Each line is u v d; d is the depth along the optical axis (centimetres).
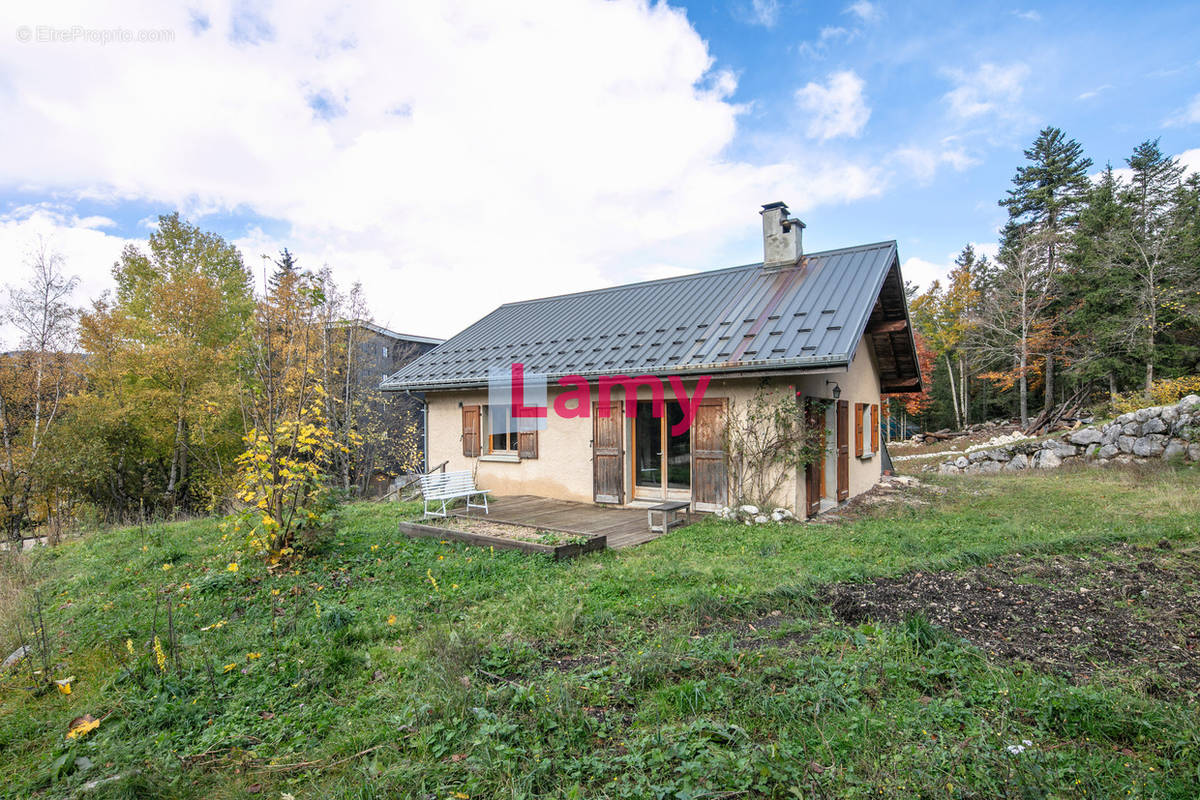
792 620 446
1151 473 1151
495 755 277
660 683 348
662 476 1026
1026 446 1534
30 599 601
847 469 1105
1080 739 277
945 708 296
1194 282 2084
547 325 1347
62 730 339
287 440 691
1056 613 441
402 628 468
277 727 326
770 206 1179
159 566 709
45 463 1650
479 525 842
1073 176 2967
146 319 2230
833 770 251
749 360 848
